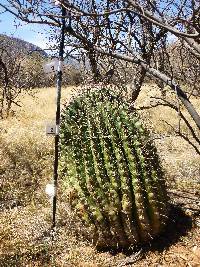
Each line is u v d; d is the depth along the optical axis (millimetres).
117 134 3826
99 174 3771
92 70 5395
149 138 3967
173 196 5109
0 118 12906
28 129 9984
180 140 8555
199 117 4285
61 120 4066
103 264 3930
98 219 3857
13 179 6141
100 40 4863
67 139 3971
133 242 3982
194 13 3340
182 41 3996
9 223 4609
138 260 3957
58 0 2998
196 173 6148
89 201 3844
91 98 3992
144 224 3867
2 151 7242
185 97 4328
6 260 4000
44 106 16141
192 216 4523
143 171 3812
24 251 4160
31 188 5812
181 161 6871
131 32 4988
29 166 6664
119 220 3850
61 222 4691
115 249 4090
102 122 3838
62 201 5094
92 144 3789
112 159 3781
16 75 16234
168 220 4371
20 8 3418
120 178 3771
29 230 4582
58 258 4082
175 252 3998
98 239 3998
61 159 4051
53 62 5090
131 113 3951
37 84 19078
